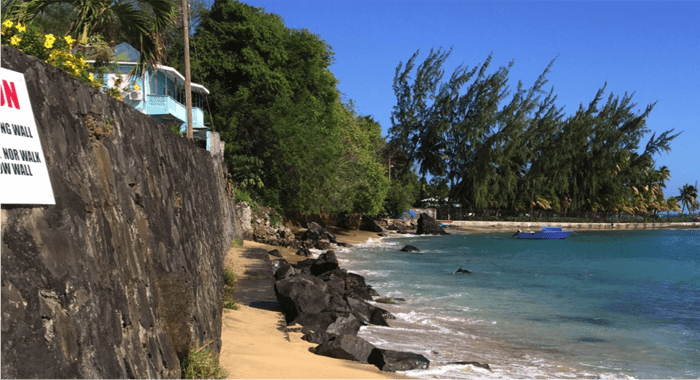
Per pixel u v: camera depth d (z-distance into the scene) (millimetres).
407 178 93062
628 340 14602
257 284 17328
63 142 4043
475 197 91188
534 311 18500
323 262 22359
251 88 39531
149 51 13172
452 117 94750
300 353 10297
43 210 3490
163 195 7094
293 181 39219
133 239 5316
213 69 39812
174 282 5965
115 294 4344
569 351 13211
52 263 3426
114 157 5227
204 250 10742
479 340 13844
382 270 29172
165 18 13297
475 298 20656
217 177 23109
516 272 30969
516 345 13578
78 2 10992
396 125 96125
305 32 44062
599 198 111625
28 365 2949
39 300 3191
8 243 3074
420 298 20141
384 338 13172
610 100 108750
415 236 64062
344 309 14055
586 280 28203
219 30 39969
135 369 4371
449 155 94250
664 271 33594
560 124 101375
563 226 98500
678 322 17250
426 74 94562
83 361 3482
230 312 13086
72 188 3998
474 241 59438
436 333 14266
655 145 110438
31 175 3367
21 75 3553
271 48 40750
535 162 99875
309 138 39531
